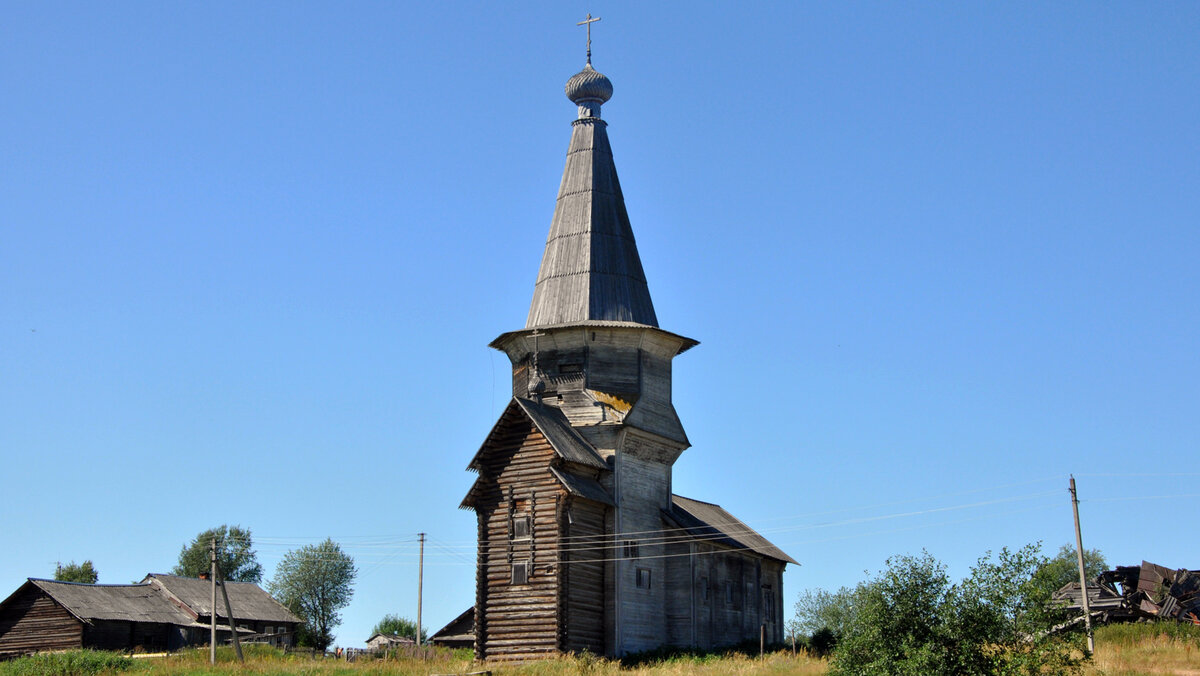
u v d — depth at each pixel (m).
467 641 74.25
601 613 56.16
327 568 112.38
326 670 49.88
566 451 55.34
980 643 34.69
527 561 54.53
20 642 75.50
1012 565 35.50
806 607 103.06
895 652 35.25
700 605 61.97
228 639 84.56
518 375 62.69
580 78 67.06
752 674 47.97
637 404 60.09
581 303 61.97
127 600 79.88
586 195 64.69
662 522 61.53
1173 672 43.47
